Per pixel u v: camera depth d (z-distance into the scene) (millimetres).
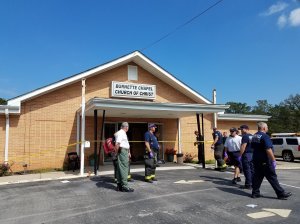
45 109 15344
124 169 9250
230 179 11492
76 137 15914
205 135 19953
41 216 6832
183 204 7625
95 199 8312
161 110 14305
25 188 10188
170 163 17609
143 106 13797
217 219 6391
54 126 15477
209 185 10211
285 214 6707
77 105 16094
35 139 15008
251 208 7215
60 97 15727
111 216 6707
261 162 8180
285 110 85375
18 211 7285
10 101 14250
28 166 14758
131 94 17141
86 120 16422
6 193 9430
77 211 7168
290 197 8383
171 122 19000
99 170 14242
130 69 17719
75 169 14883
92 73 16031
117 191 9281
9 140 14445
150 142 11039
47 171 14469
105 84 16938
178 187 9859
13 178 12258
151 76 18328
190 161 18625
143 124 18438
